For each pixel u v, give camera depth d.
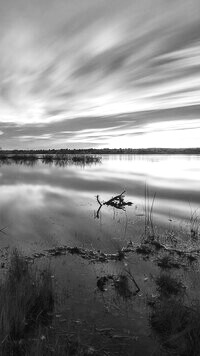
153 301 6.38
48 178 33.06
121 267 8.29
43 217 14.23
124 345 5.01
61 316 5.80
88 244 10.25
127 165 61.50
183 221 13.58
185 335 5.02
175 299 6.40
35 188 24.95
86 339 5.14
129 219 13.90
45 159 77.88
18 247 9.83
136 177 35.12
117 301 6.39
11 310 5.30
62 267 8.20
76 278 7.50
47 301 6.07
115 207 17.02
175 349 4.89
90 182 29.59
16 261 7.67
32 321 5.60
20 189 24.27
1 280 6.93
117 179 32.62
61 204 17.73
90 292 6.77
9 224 12.84
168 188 25.56
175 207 17.08
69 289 6.89
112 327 5.48
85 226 12.59
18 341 5.00
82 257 8.98
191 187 26.28
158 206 17.41
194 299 6.50
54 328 5.43
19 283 6.35
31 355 4.35
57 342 4.85
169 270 8.13
